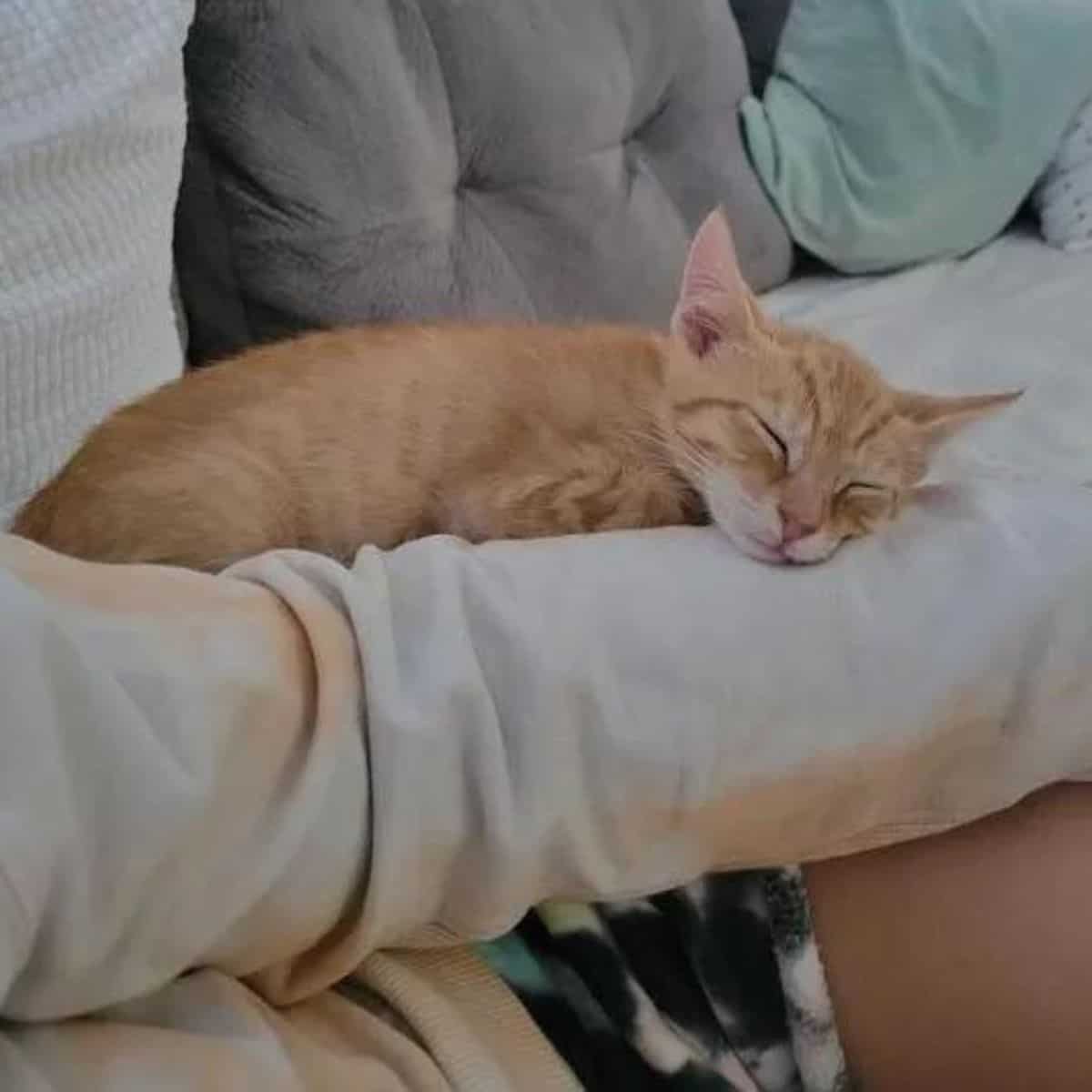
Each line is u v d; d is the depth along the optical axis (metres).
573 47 1.60
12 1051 0.67
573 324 1.35
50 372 1.06
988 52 1.95
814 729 0.88
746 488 1.08
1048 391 1.63
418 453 1.09
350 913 0.78
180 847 0.70
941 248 1.98
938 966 0.95
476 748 0.80
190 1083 0.69
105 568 0.79
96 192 1.07
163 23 1.11
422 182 1.44
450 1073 0.80
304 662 0.79
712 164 1.84
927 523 0.99
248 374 1.08
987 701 0.91
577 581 0.88
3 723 0.66
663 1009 0.92
